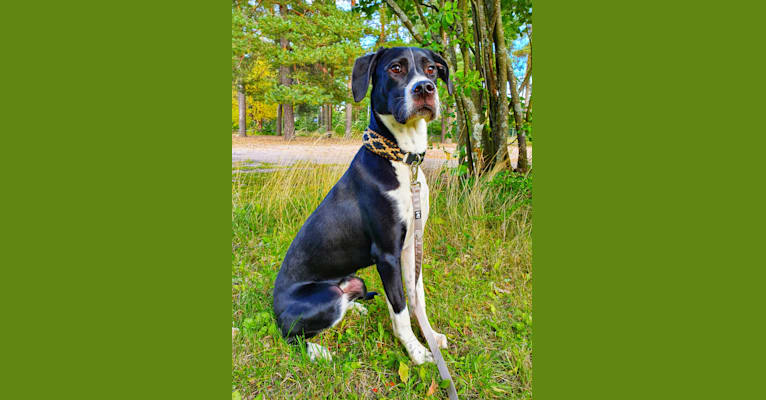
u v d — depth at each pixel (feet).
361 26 17.69
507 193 11.57
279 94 19.75
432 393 6.17
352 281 7.57
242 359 6.45
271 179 11.43
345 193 6.99
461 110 13.50
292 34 18.74
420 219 6.79
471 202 11.12
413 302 7.03
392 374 6.50
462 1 12.94
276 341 6.85
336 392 6.22
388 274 6.73
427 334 6.68
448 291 8.40
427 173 13.19
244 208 10.34
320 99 19.81
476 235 9.95
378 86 6.47
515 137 13.33
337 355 6.79
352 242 6.98
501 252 9.28
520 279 8.54
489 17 12.66
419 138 6.68
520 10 12.88
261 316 7.24
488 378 6.50
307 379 6.30
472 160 13.39
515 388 6.43
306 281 7.14
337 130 17.24
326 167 12.46
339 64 19.99
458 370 6.66
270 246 9.41
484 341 7.19
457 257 9.56
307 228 7.17
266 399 6.09
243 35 18.26
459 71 11.94
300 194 11.55
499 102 12.80
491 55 12.82
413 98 5.82
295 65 20.13
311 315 6.72
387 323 7.54
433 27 12.31
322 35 18.86
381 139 6.61
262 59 19.27
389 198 6.61
